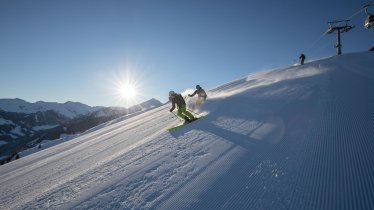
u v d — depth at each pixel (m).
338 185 3.87
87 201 5.57
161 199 4.81
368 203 3.34
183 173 5.64
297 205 3.68
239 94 14.53
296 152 5.25
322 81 11.88
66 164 10.56
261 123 7.93
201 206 4.27
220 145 6.80
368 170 4.01
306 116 7.34
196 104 15.11
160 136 9.94
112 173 6.94
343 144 5.04
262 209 3.81
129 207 4.82
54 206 5.82
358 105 7.11
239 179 4.79
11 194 8.18
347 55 23.86
